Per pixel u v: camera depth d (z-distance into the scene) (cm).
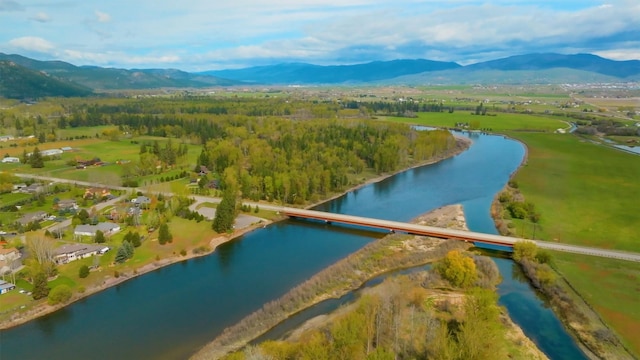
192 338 9700
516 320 10050
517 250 13225
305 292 11106
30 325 10262
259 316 10144
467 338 7606
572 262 12862
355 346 7844
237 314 10638
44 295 11144
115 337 9762
